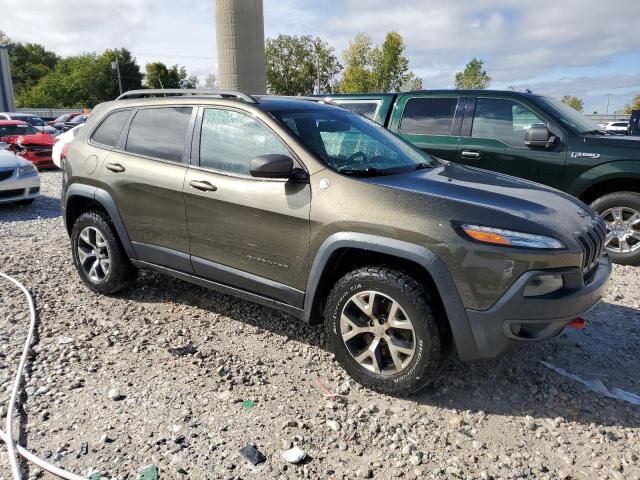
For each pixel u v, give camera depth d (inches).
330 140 144.6
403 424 115.3
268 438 109.7
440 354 117.1
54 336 154.7
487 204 117.9
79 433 110.3
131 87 3560.5
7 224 307.7
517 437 111.9
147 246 165.0
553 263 110.1
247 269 142.3
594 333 160.1
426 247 113.4
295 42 2896.2
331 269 129.0
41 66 4067.4
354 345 128.6
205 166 149.5
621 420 117.8
